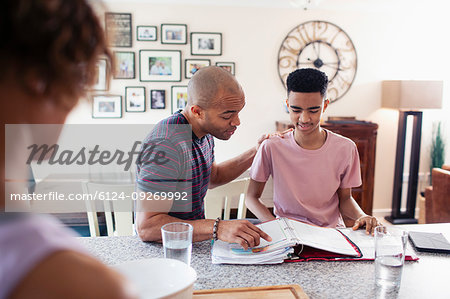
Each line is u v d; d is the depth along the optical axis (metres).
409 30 4.24
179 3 3.90
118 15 3.84
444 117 4.45
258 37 4.04
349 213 1.62
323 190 1.62
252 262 1.13
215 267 1.12
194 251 1.23
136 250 1.23
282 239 1.21
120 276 0.32
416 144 4.11
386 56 4.25
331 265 1.14
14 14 0.30
